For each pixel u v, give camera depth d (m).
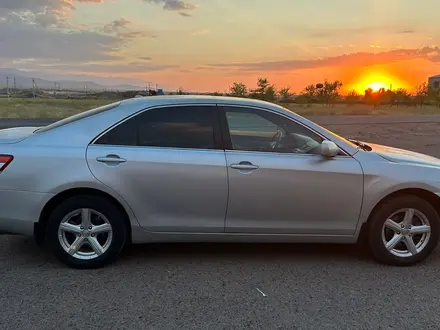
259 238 4.68
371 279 4.45
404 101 68.94
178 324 3.51
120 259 4.83
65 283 4.21
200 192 4.49
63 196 4.46
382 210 4.70
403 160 4.84
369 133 21.11
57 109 37.66
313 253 5.15
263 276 4.47
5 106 39.59
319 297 4.04
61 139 4.50
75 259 4.51
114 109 4.62
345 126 25.36
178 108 4.63
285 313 3.73
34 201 4.37
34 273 4.43
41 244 5.20
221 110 4.67
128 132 4.54
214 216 4.57
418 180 4.67
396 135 20.19
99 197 4.45
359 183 4.62
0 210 4.39
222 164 4.48
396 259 4.79
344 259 4.98
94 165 4.40
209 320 3.58
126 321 3.54
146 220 4.53
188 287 4.18
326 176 4.57
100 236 4.57
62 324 3.48
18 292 4.01
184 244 5.33
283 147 4.65
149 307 3.78
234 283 4.29
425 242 4.80
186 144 4.55
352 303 3.93
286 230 4.66
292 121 4.73
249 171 4.50
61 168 4.38
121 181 4.41
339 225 4.71
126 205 4.46
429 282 4.41
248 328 3.48
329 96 63.16
